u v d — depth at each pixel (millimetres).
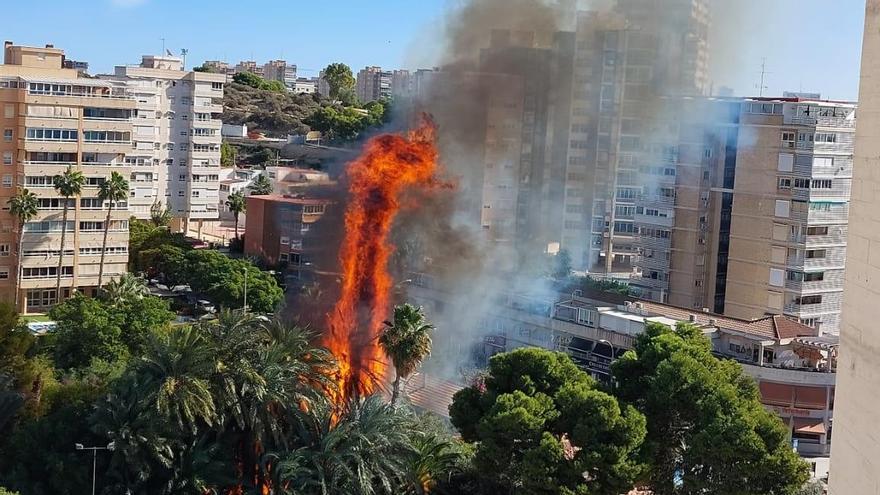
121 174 126938
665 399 59375
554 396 59312
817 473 76750
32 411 67438
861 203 23344
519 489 57062
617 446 55125
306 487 57719
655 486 60312
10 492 53219
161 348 60875
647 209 124500
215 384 60094
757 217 113500
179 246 144625
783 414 82688
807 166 109125
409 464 59812
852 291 23797
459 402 61375
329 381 65375
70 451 59719
